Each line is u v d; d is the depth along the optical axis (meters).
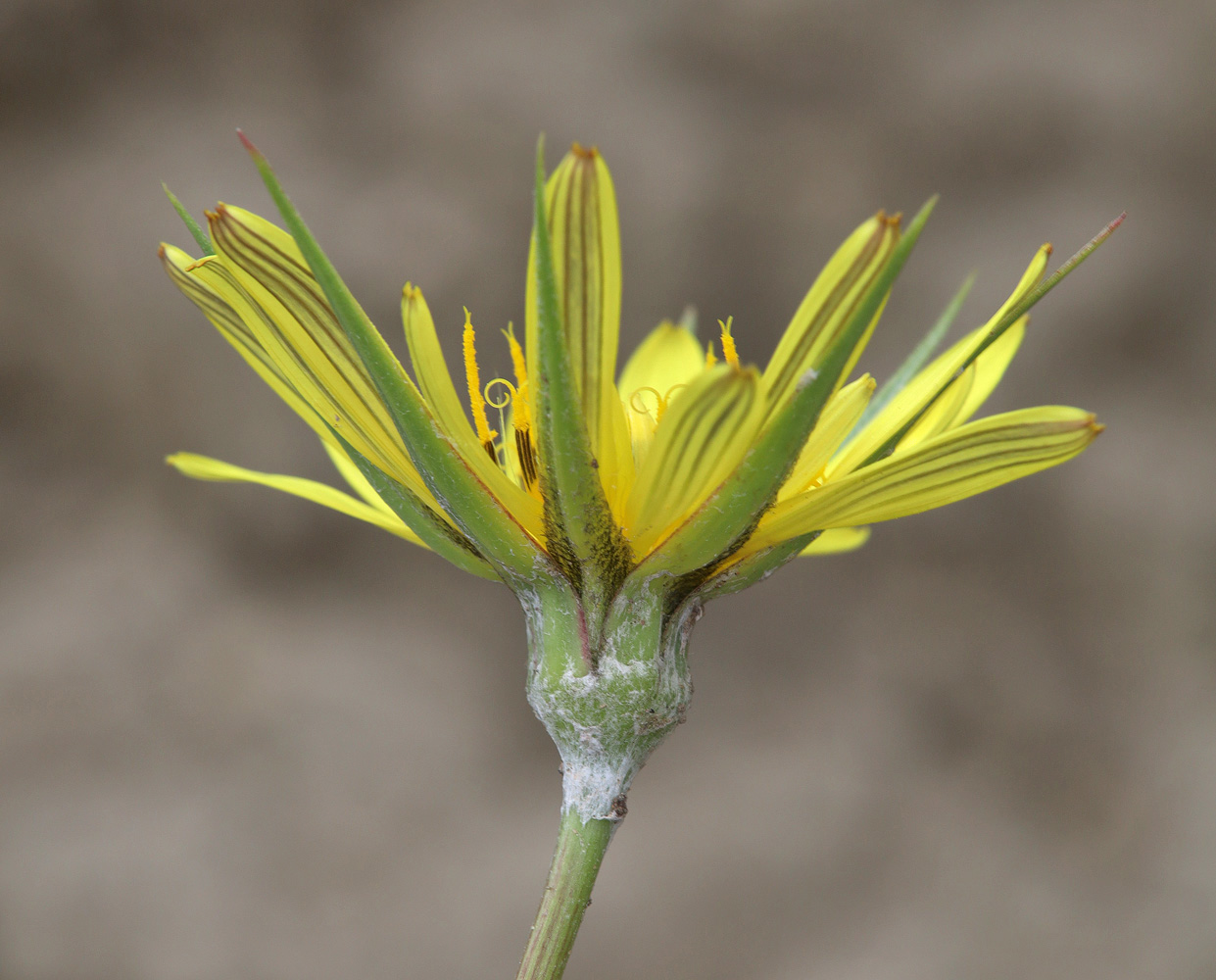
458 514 0.21
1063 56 0.69
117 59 0.64
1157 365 0.66
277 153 0.64
